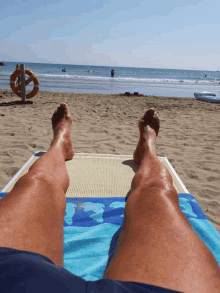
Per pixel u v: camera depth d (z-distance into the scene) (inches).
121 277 22.6
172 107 320.2
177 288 20.5
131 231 29.2
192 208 61.9
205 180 103.8
